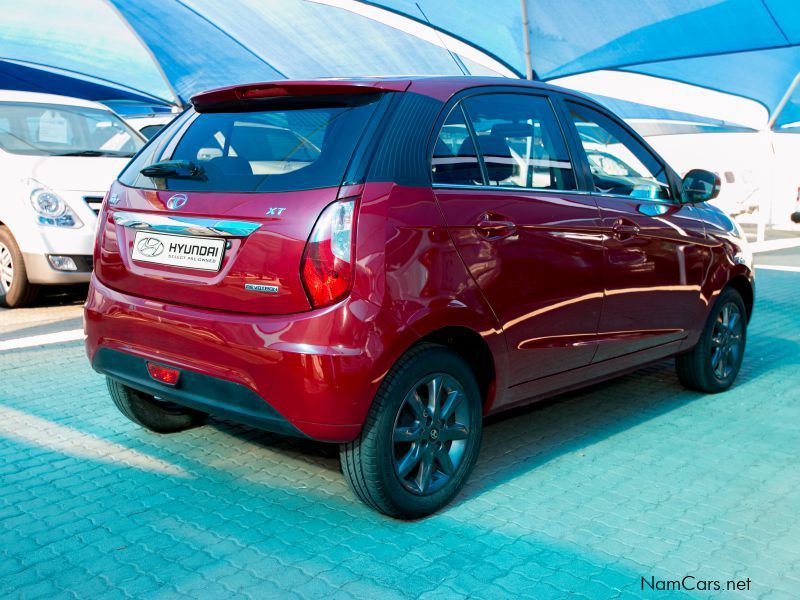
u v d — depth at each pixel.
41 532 3.11
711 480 3.77
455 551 3.01
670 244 4.45
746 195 23.22
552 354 3.74
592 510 3.40
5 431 4.21
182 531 3.14
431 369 3.17
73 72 17.31
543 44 15.36
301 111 3.30
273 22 14.91
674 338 4.66
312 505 3.39
